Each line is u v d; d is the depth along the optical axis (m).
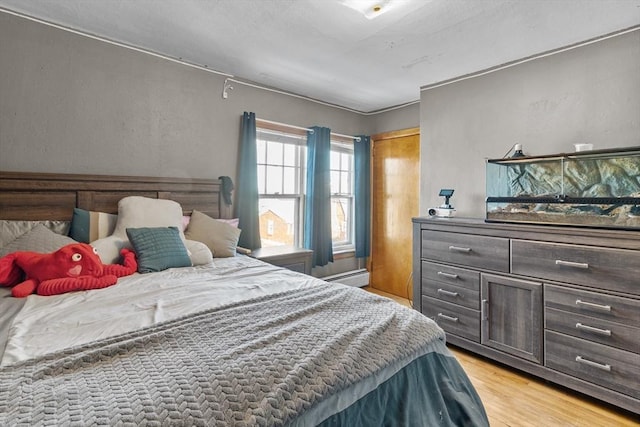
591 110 2.24
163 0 1.89
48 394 0.70
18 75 2.05
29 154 2.10
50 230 1.93
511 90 2.64
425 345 1.17
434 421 1.08
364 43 2.38
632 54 2.08
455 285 2.50
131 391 0.72
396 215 4.01
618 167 1.98
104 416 0.64
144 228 2.07
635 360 1.70
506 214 2.29
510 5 1.88
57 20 2.12
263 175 3.41
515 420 1.74
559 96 2.39
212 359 0.86
